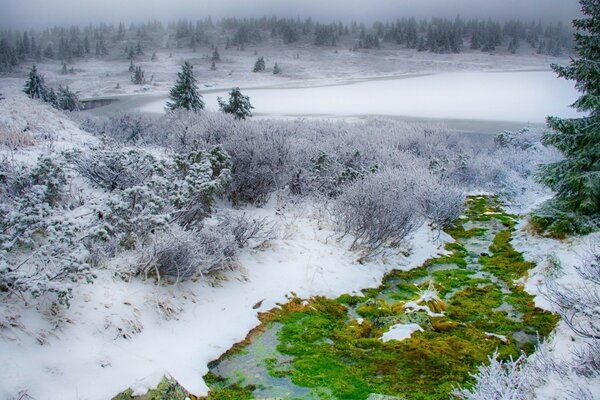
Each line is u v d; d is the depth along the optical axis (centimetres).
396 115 4334
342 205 917
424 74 10581
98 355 457
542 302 706
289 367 522
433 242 1007
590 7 912
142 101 6438
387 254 882
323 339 589
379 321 640
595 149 932
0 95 1598
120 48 15412
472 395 404
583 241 861
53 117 1398
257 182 1019
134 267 592
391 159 1447
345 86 8275
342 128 2178
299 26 18075
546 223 998
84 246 542
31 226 520
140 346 497
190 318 573
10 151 914
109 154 878
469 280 817
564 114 4278
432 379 505
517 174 1555
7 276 448
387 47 15200
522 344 589
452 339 592
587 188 927
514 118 4103
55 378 414
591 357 427
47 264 510
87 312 498
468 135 3044
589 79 918
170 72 10806
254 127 1288
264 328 606
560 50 14700
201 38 15775
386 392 479
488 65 12100
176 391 439
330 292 716
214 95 6775
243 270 703
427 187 1127
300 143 1389
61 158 834
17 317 446
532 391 404
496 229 1144
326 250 831
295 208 1040
